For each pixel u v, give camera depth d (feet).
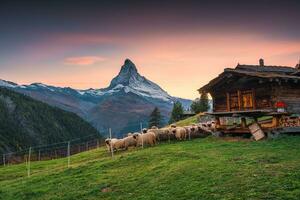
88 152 174.81
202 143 121.19
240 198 60.39
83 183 89.04
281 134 116.98
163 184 75.46
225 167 78.07
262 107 128.26
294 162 75.20
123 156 108.99
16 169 145.48
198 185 70.33
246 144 108.27
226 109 141.79
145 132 147.54
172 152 102.63
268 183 64.23
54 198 81.35
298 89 131.64
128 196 73.41
